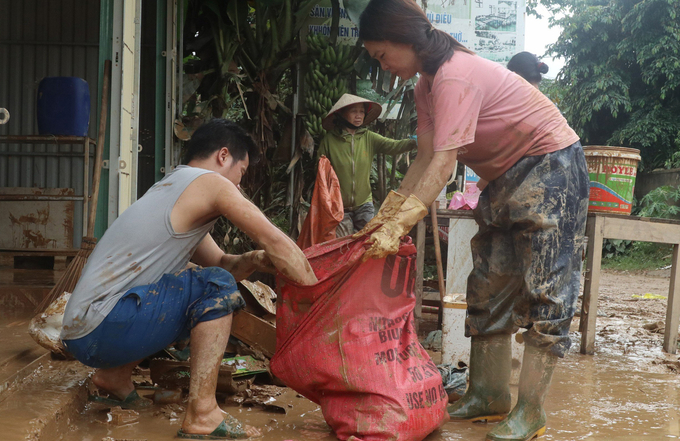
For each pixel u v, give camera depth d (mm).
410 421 2096
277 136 6379
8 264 6160
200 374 2182
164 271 2254
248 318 2891
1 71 6656
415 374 2225
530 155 2348
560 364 3775
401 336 2309
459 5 6152
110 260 2209
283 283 2316
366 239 2221
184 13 5941
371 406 2086
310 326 2230
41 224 6082
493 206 2469
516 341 3404
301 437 2221
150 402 2582
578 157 2383
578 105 16594
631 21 15398
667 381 3369
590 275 4117
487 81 2273
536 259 2293
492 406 2545
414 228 5391
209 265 2652
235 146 2420
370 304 2230
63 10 6660
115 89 4008
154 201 2264
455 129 2186
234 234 5848
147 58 6652
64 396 2336
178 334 2285
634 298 8078
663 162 16109
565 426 2482
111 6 4289
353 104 5047
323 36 5848
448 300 3457
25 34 6664
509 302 2500
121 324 2156
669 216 14516
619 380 3369
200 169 2311
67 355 2832
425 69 2305
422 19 2266
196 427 2174
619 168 4102
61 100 5363
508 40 6172
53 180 6621
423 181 2195
